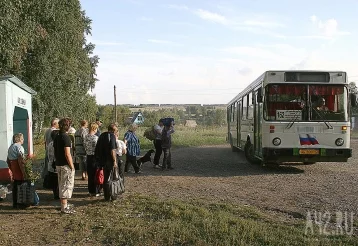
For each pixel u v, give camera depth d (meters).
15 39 18.92
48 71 28.08
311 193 10.29
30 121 16.08
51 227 7.57
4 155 11.72
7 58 19.11
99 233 7.03
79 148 12.67
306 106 13.84
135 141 14.51
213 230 6.79
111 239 6.79
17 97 13.73
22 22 21.02
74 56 34.44
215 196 10.02
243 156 21.55
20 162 9.05
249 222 7.22
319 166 16.20
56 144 8.61
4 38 18.41
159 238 6.62
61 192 8.56
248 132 17.55
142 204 9.05
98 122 13.56
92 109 42.12
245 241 6.26
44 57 27.47
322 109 13.86
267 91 13.91
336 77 13.94
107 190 9.48
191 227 7.04
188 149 27.19
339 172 14.31
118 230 7.07
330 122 13.76
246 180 12.62
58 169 8.59
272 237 6.39
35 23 22.98
